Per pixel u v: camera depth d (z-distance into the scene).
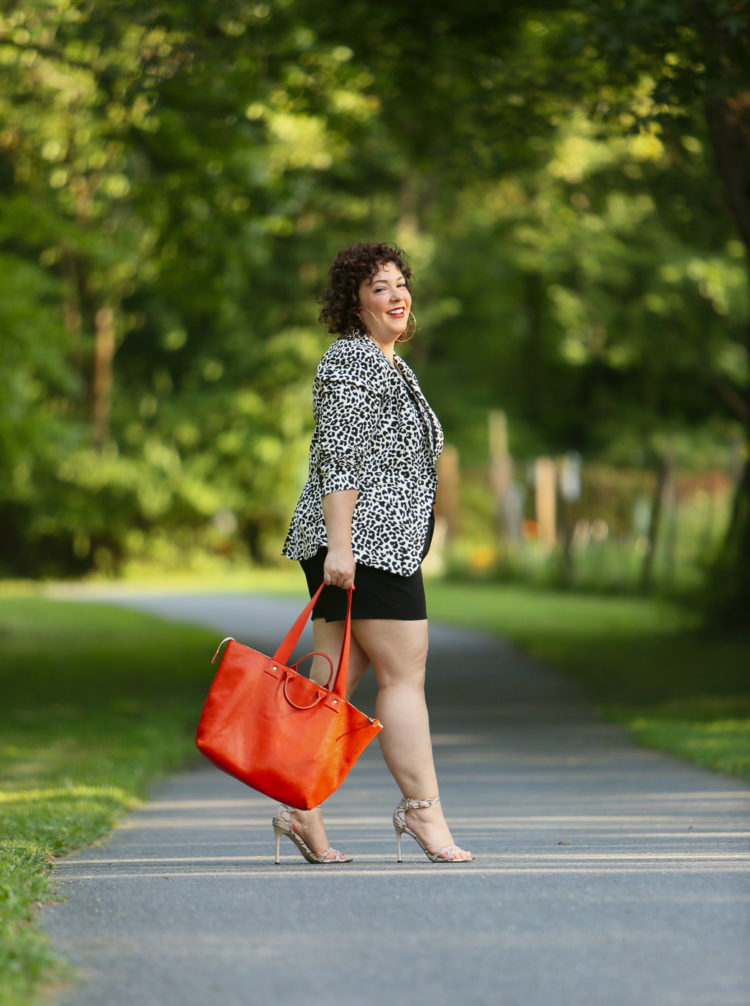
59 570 56.94
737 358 49.84
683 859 6.49
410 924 5.10
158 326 52.62
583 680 18.28
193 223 20.91
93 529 54.50
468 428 58.47
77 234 24.88
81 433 28.44
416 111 20.06
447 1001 4.16
